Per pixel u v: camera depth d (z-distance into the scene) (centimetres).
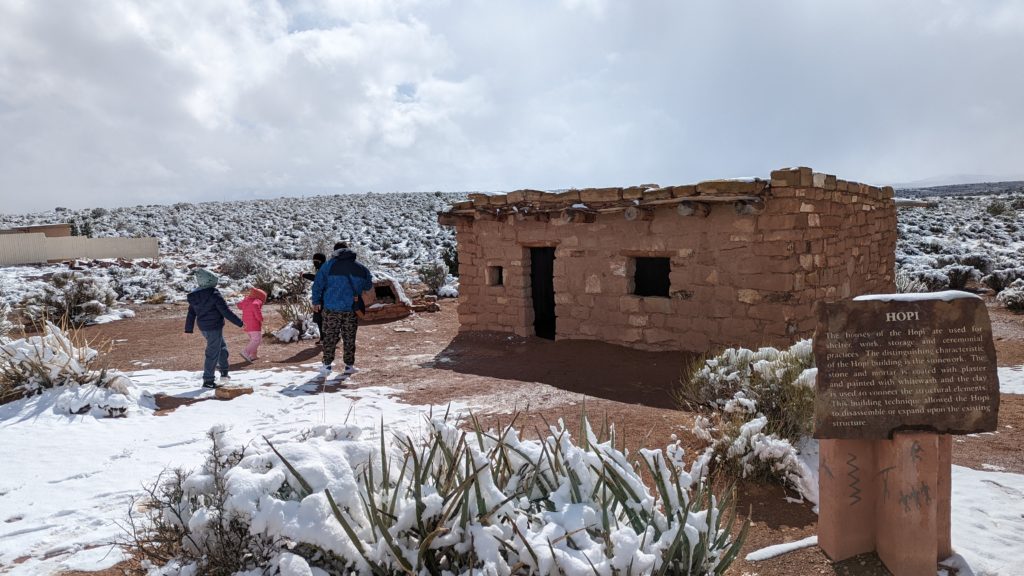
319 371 951
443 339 1255
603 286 1067
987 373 351
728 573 371
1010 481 491
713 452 529
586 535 271
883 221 1258
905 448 352
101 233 4197
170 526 315
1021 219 4075
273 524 263
